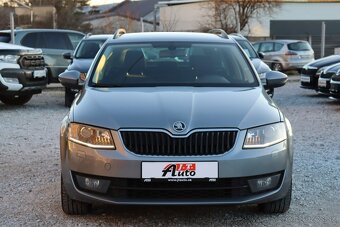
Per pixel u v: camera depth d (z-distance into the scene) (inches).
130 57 232.4
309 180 239.0
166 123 173.3
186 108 182.1
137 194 173.0
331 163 270.4
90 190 176.7
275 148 178.4
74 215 192.2
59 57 631.2
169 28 1686.8
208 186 171.8
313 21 1587.1
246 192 175.2
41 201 209.2
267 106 191.8
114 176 171.6
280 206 191.2
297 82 815.7
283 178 181.5
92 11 2023.9
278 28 1558.8
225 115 178.4
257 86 217.8
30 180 239.6
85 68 462.3
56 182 236.2
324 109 482.9
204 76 221.9
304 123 402.3
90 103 191.6
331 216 193.5
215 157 170.9
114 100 191.9
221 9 1464.1
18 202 208.1
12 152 297.7
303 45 998.4
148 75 222.2
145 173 169.8
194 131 172.1
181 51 236.4
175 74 222.5
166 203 171.2
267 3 1480.1
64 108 491.5
